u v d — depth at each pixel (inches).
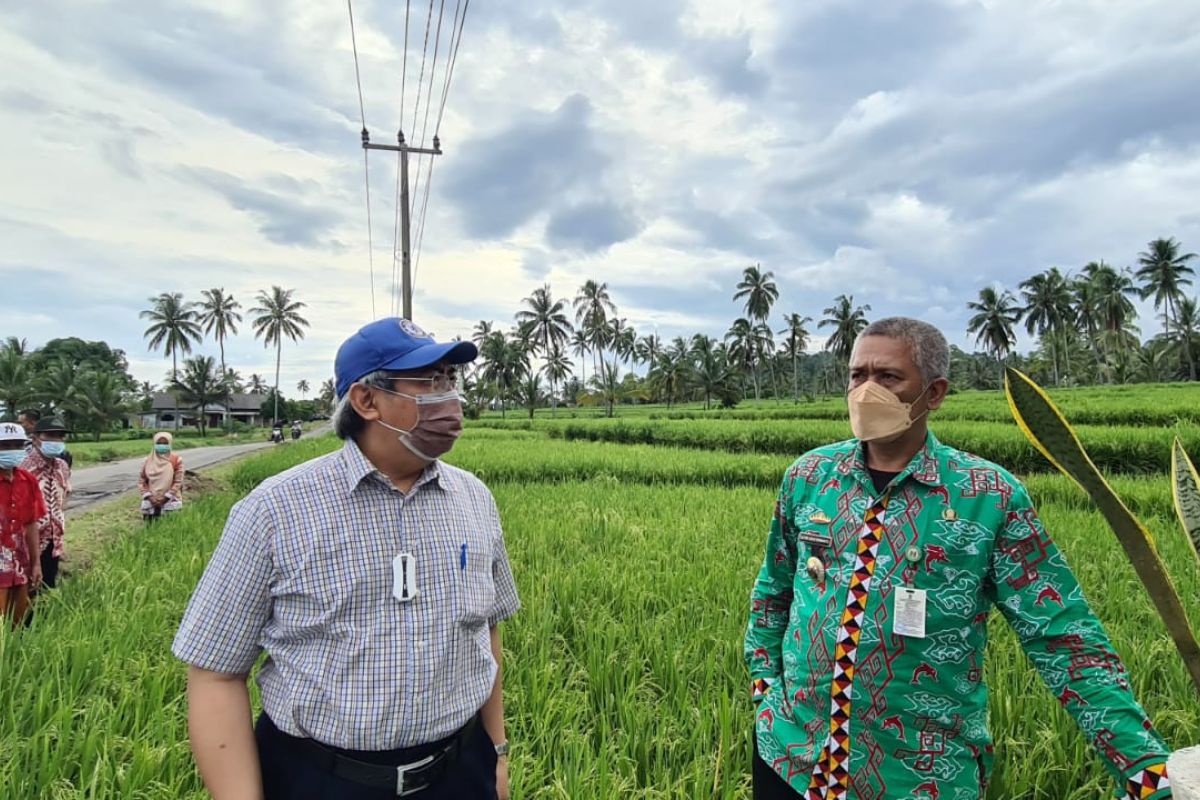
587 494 476.4
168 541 337.1
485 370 3065.9
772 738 83.0
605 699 153.5
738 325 3221.0
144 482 435.8
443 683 69.2
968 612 73.7
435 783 68.4
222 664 66.5
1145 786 61.6
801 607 82.7
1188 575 230.7
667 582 233.3
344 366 72.6
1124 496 412.5
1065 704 69.6
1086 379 3243.1
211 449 1721.2
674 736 135.4
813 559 81.5
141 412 2797.7
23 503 229.5
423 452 71.1
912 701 73.9
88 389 2272.4
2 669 152.3
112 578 257.0
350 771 64.4
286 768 66.1
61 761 124.6
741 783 124.9
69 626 191.2
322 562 66.3
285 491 68.5
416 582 69.1
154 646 187.3
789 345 3312.0
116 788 121.7
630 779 121.6
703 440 1033.5
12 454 222.7
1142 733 64.0
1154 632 172.1
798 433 951.0
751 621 94.0
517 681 158.9
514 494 482.0
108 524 457.4
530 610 202.2
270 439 2345.0
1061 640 70.1
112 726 133.8
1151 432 690.8
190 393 2856.8
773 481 617.9
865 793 74.5
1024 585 72.5
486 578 77.9
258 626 67.7
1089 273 2938.0
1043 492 440.8
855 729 75.2
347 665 65.1
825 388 4097.0
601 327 3336.6
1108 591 213.3
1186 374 2915.8
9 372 2069.4
